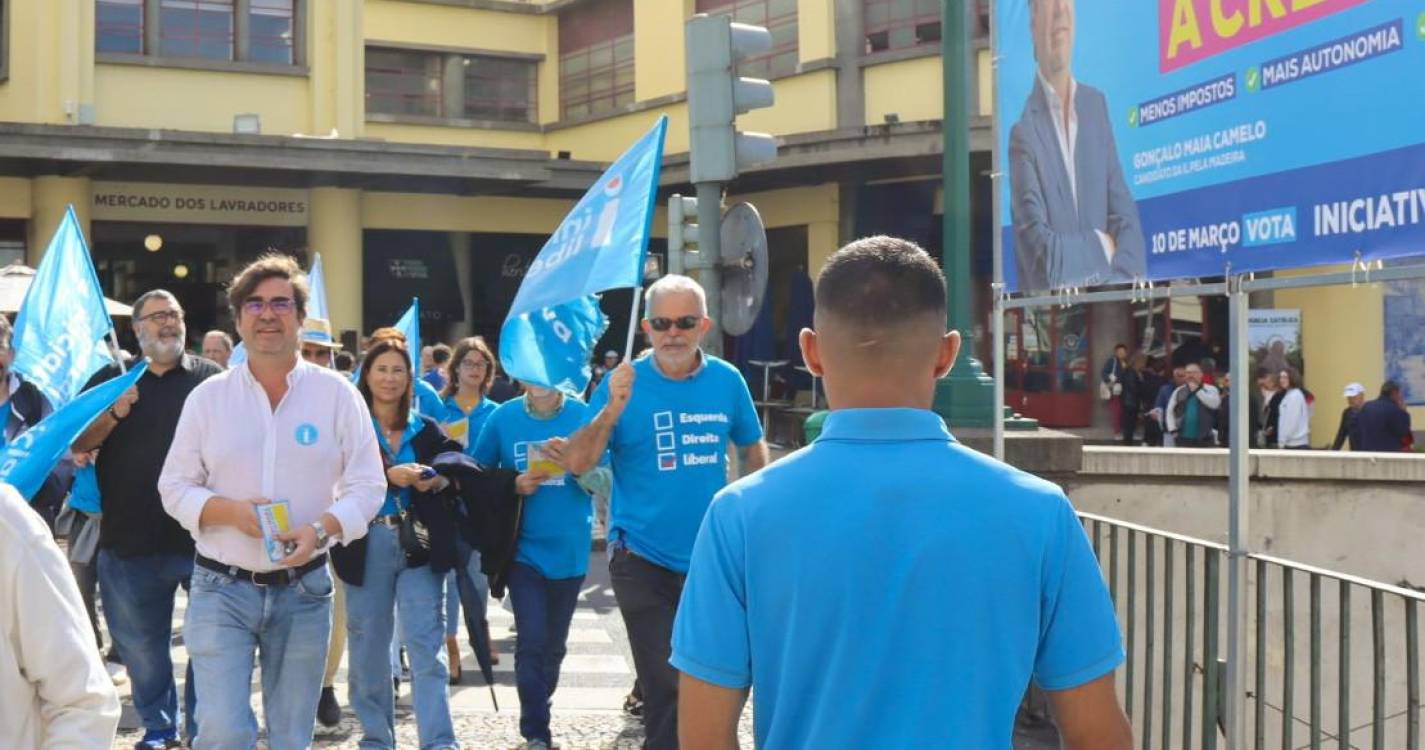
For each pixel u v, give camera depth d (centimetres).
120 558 618
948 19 820
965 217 817
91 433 611
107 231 2389
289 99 2505
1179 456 730
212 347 958
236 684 458
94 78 2344
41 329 652
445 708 612
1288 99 431
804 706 210
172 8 2417
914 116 2261
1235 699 468
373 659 602
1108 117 539
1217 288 472
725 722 216
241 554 463
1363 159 399
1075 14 563
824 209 2412
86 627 266
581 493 646
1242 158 455
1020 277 630
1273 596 702
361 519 471
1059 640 212
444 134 2805
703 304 566
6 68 2302
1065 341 2238
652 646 548
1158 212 505
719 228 828
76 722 260
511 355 651
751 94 809
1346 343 1995
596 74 2805
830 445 219
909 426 219
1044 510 213
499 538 626
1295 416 1733
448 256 2659
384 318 2612
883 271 222
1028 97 615
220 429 469
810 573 210
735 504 219
